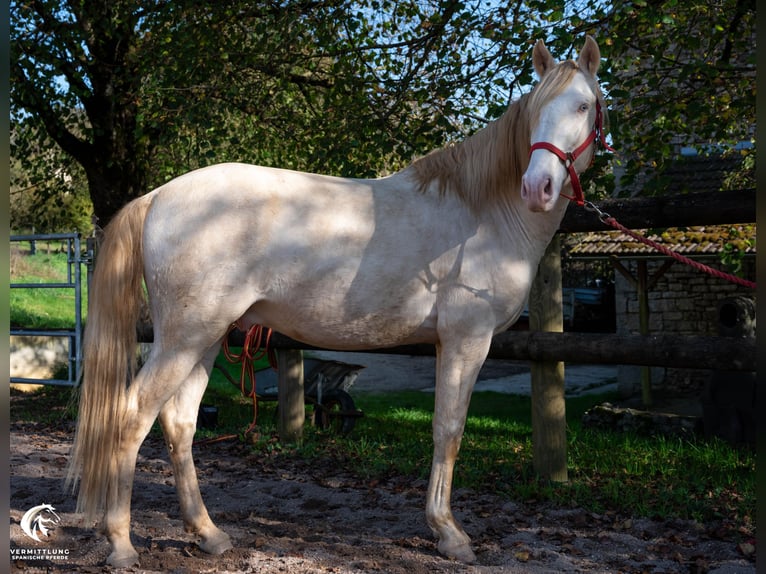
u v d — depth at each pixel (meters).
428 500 2.96
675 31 4.77
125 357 2.71
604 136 2.92
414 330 2.92
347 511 3.59
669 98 4.91
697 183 8.60
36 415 6.83
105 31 7.18
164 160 8.61
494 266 2.89
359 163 6.06
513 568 2.77
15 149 9.11
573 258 9.27
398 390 10.91
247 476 4.37
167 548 2.91
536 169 2.60
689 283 9.98
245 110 7.36
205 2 6.56
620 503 3.70
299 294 2.78
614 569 2.78
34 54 7.21
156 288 2.71
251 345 3.83
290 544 3.01
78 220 13.45
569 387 11.40
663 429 6.60
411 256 2.83
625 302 10.45
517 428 6.96
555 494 3.79
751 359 3.31
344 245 2.77
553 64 2.91
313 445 5.25
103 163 8.31
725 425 5.93
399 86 5.87
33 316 12.91
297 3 6.52
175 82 6.84
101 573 2.60
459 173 2.97
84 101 8.07
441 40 5.71
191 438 2.95
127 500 2.70
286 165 8.23
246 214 2.71
